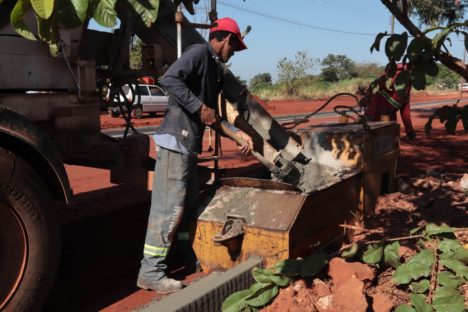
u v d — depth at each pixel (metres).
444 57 2.78
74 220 5.35
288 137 4.69
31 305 2.87
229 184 3.84
